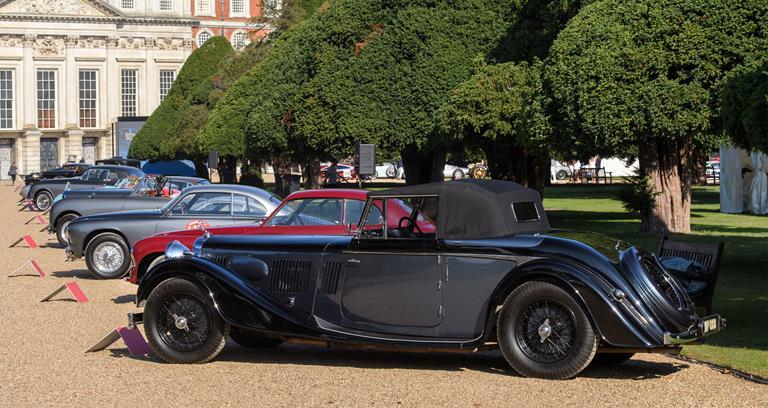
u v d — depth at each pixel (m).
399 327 9.85
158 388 9.18
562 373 9.27
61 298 15.75
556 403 8.48
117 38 112.75
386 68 36.19
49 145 110.94
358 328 9.99
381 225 10.19
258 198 17.47
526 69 30.91
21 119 108.81
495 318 9.55
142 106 113.94
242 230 14.69
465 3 35.56
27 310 14.34
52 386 9.27
